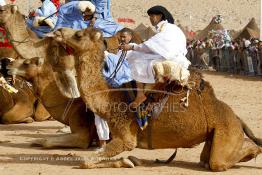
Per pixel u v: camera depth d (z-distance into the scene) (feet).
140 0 378.32
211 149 43.78
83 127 53.98
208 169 44.78
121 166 44.98
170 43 43.21
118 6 356.79
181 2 377.91
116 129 44.32
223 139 43.47
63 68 53.57
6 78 65.16
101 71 44.78
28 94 70.33
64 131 63.52
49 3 69.92
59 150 53.21
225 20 333.21
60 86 53.52
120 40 50.42
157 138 44.45
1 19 58.80
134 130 44.27
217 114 43.86
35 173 42.93
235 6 369.30
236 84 129.39
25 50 58.90
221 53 165.89
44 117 72.43
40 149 53.62
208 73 159.02
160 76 42.86
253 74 151.43
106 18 64.49
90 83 44.39
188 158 49.73
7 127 67.82
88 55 44.27
